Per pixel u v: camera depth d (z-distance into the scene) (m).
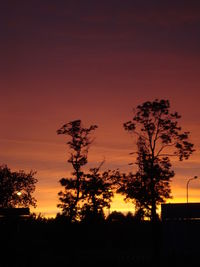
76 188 75.69
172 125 74.00
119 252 94.25
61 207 76.38
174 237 75.19
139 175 74.81
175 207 75.81
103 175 75.94
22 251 67.00
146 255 83.38
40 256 71.25
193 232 74.19
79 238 79.00
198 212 74.38
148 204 74.62
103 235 106.56
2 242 67.94
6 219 72.06
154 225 74.25
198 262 63.72
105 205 76.25
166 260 67.94
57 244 82.38
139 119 74.62
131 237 114.25
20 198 87.00
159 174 73.56
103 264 66.25
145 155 74.25
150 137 74.50
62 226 79.06
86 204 76.25
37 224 87.19
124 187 75.06
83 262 68.44
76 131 75.31
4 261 62.72
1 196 85.88
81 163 75.75
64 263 67.75
